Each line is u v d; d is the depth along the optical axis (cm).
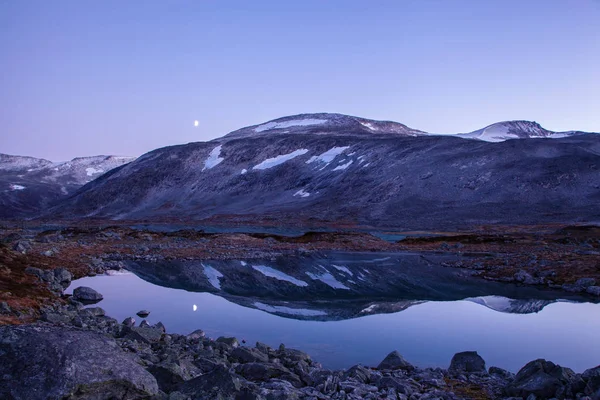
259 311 2525
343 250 6159
